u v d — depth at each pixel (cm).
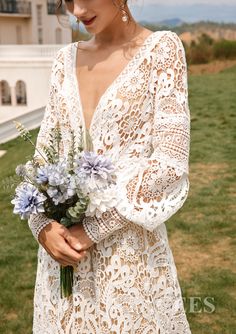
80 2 192
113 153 196
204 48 3297
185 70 198
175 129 189
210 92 1941
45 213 196
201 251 560
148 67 196
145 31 207
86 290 204
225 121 1343
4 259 558
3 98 2278
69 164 188
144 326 203
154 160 189
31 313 442
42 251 219
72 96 208
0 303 462
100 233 191
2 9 2981
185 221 648
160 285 209
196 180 842
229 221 644
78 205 184
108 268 200
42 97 1880
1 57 1920
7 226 672
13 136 1362
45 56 1934
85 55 213
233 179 838
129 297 200
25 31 3234
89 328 206
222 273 501
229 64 3197
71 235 192
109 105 194
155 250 207
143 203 189
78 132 204
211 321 412
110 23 203
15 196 195
